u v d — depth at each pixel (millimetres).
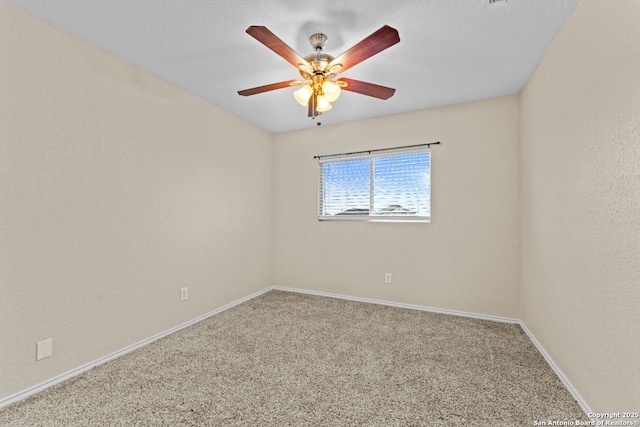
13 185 1544
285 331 2514
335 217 3594
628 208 1147
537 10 1596
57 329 1729
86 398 1580
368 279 3377
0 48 1493
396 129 3221
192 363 1966
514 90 2633
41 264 1657
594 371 1399
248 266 3479
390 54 2039
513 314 2725
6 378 1516
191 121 2693
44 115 1670
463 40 1874
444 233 2996
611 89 1255
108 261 2008
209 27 1750
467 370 1880
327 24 1722
